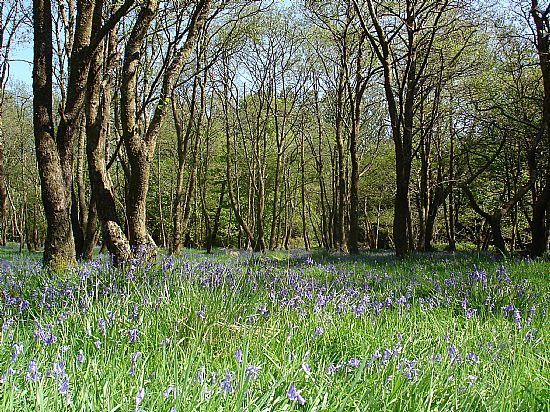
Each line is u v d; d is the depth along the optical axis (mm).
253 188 35438
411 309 6414
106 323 4715
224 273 6918
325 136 38000
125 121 10875
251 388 3070
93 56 11203
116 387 3195
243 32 26891
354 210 22641
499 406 3180
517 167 26484
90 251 15297
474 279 8031
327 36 27156
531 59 17547
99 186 11055
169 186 44188
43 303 6004
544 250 17750
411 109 18547
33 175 38156
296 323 5195
